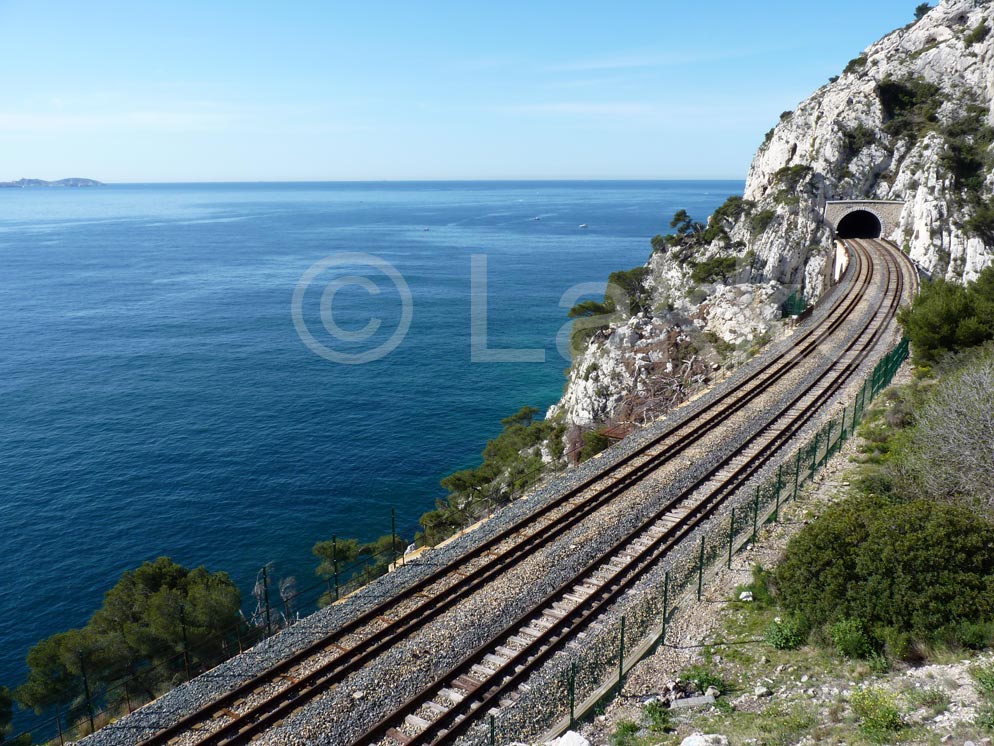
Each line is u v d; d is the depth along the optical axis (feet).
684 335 241.14
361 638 66.03
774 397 134.82
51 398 284.82
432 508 197.77
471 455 234.17
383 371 322.75
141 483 211.20
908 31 410.72
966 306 137.80
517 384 304.50
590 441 152.76
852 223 338.13
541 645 64.69
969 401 83.92
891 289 224.12
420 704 57.00
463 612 69.26
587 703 56.54
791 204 312.71
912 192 309.63
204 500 201.16
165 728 54.75
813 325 189.98
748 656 61.00
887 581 59.82
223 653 89.35
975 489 76.54
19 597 156.66
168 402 281.74
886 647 56.75
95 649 88.79
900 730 43.98
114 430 252.21
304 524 188.44
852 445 108.06
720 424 121.90
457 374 317.63
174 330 401.70
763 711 51.55
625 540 82.43
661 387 208.64
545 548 81.82
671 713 54.08
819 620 61.67
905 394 118.83
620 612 69.67
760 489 96.53
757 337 224.53
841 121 343.46
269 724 55.42
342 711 56.03
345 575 128.57
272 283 553.23
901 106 350.02
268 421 262.06
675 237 351.87
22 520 189.16
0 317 434.30
